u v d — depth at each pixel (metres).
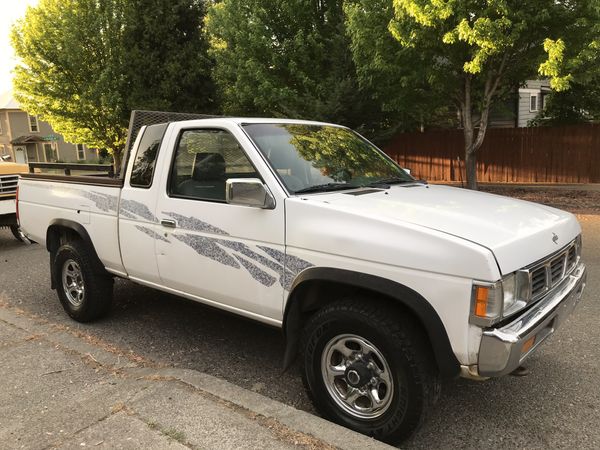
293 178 3.51
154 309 5.42
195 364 4.12
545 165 15.95
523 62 11.38
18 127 46.50
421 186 4.10
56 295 6.05
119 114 18.31
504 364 2.56
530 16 9.98
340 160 4.03
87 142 21.36
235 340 4.60
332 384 3.10
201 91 17.89
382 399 2.92
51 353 4.09
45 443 2.79
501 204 3.53
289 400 3.56
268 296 3.39
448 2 9.64
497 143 16.66
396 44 11.55
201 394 3.23
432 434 3.12
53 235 5.31
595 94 16.44
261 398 3.15
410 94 12.83
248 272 3.47
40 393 3.40
